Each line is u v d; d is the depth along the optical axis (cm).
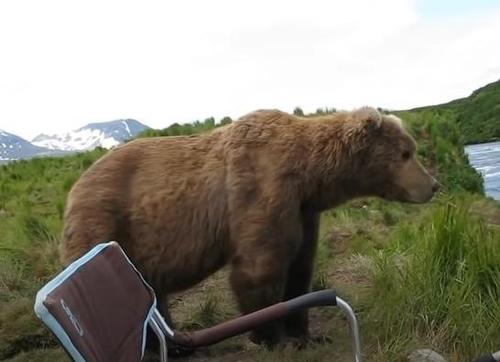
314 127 209
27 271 291
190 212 204
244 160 204
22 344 226
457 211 230
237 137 208
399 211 400
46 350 219
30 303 242
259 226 197
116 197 206
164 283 209
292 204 201
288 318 212
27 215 363
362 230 335
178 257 205
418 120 552
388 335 196
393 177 211
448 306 197
